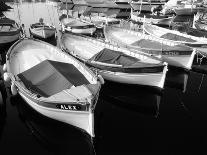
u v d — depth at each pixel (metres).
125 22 34.09
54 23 41.62
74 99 10.80
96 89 11.70
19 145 10.98
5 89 15.79
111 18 37.56
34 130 12.05
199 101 15.41
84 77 13.51
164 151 10.79
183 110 14.34
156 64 15.26
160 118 13.46
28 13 53.31
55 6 64.56
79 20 33.97
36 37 28.22
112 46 18.98
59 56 16.75
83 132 11.59
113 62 16.09
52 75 12.79
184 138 11.74
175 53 19.11
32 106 12.27
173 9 40.56
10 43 25.47
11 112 13.58
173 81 18.42
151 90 16.39
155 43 20.80
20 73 13.67
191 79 18.94
